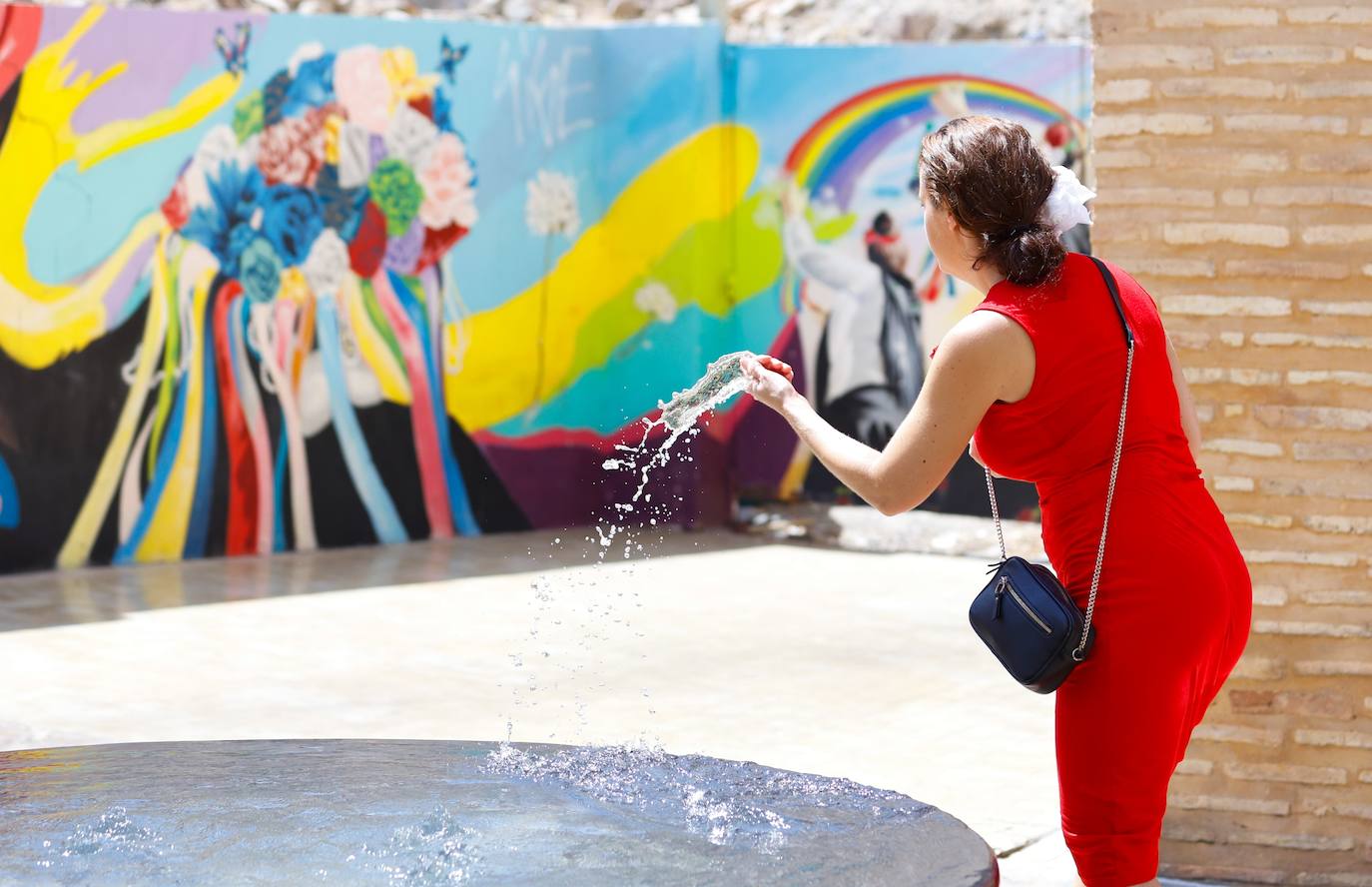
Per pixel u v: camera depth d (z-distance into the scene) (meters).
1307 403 4.29
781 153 11.34
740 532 11.34
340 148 10.45
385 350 10.75
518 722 6.12
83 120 9.44
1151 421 2.83
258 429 10.24
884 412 11.21
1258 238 4.30
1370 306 4.25
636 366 11.63
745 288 11.50
